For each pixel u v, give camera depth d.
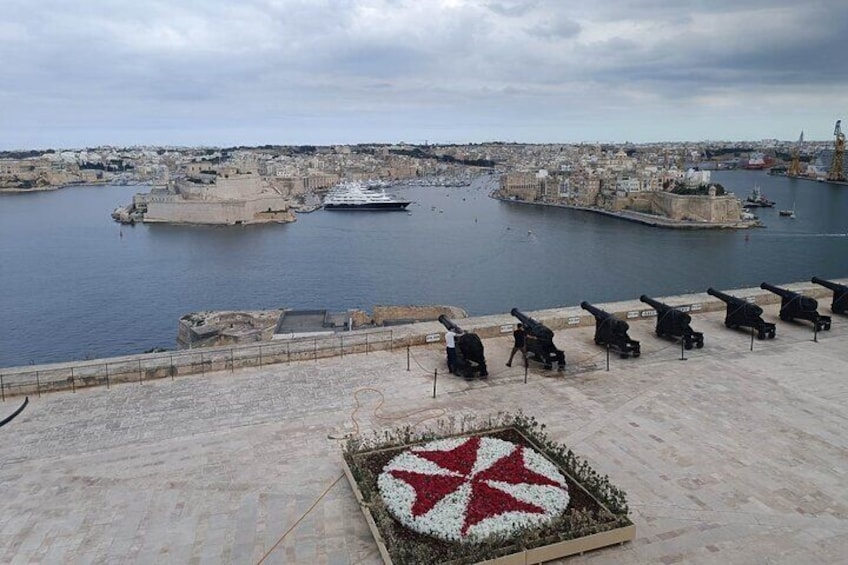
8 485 17.66
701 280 136.88
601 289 131.62
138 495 17.22
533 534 14.62
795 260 156.12
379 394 24.09
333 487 17.67
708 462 19.06
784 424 21.66
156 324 112.69
